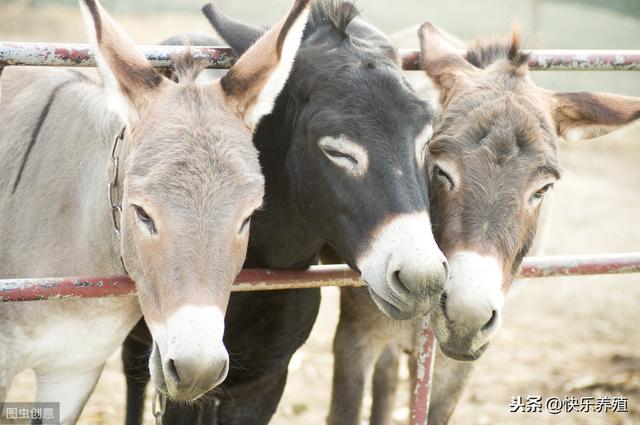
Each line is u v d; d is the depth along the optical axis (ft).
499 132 13.44
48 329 14.21
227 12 74.95
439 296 12.19
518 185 13.24
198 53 13.84
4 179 15.11
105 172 13.69
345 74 13.09
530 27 63.36
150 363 11.17
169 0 88.94
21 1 84.89
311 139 13.15
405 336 17.65
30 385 23.09
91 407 22.53
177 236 10.61
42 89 15.96
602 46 63.46
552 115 14.87
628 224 43.45
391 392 21.71
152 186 10.72
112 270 14.03
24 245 14.49
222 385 16.20
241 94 11.74
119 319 14.73
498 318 12.71
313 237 14.74
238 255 11.10
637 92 59.47
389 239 12.17
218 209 10.73
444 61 15.08
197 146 10.93
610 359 28.12
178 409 15.60
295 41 11.93
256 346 16.14
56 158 14.83
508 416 23.82
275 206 14.73
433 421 18.26
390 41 14.60
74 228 14.38
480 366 27.27
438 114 14.90
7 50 12.38
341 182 12.82
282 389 17.10
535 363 27.66
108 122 14.05
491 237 12.99
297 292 15.93
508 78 14.46
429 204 13.60
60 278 12.50
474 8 80.12
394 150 12.55
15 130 15.55
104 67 11.65
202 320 10.35
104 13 12.22
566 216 44.32
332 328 30.17
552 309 32.99
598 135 15.24
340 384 18.30
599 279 36.91
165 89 11.66
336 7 14.37
